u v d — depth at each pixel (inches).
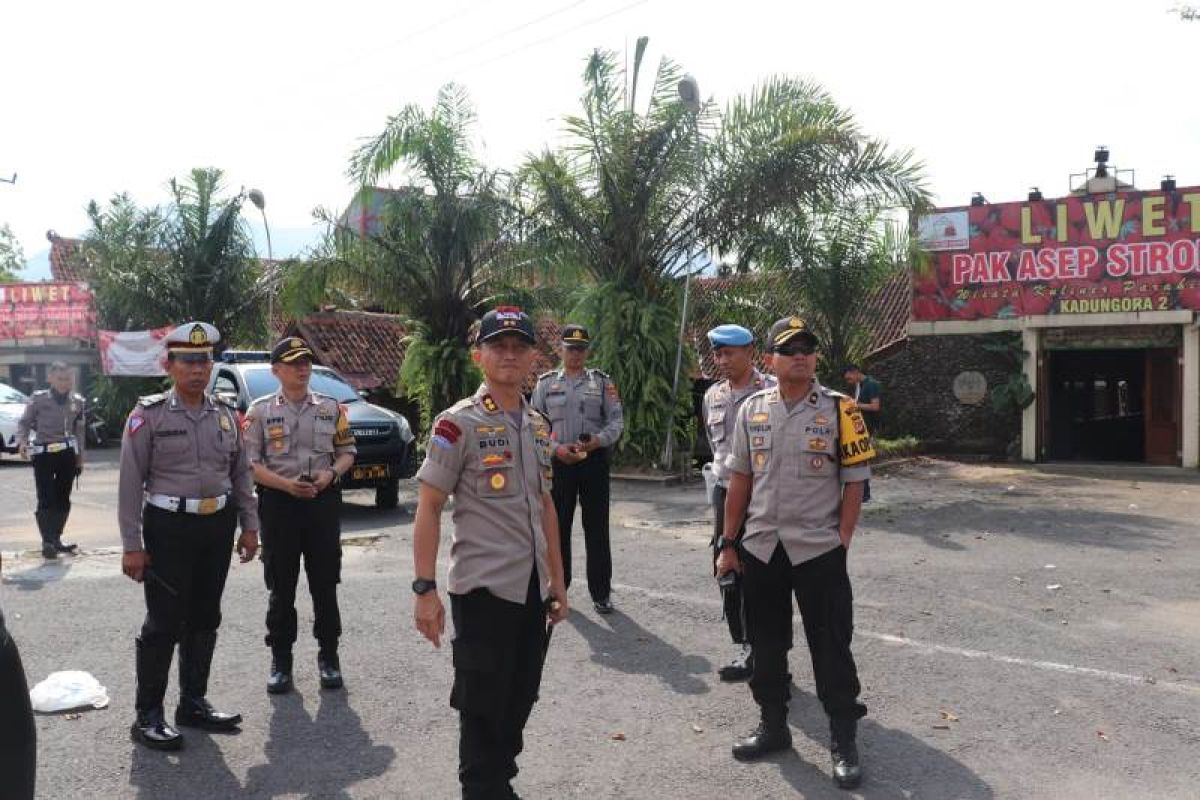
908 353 758.5
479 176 643.5
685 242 607.2
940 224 738.8
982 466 687.1
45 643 243.8
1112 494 521.3
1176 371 679.7
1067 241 702.5
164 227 947.3
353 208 829.8
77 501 535.8
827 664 165.9
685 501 490.3
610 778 165.8
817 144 555.8
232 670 222.5
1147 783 161.8
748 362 223.3
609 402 271.4
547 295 692.7
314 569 210.4
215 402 190.4
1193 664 223.5
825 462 169.3
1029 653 232.1
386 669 223.1
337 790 161.2
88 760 172.7
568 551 271.3
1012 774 165.6
